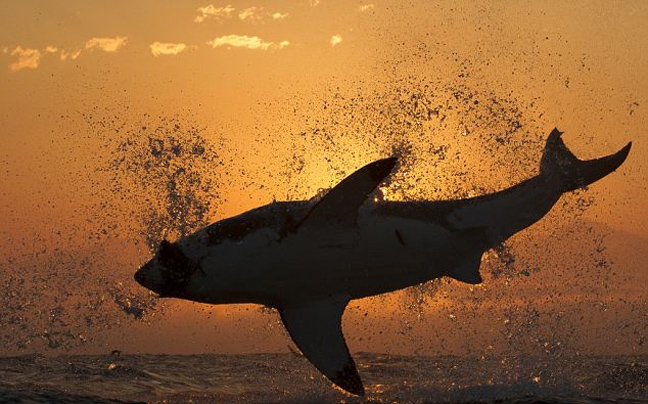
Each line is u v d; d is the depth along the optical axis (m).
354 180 10.16
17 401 10.86
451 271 11.94
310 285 11.41
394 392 12.26
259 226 11.20
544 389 12.23
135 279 11.52
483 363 15.30
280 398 12.05
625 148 12.44
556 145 12.58
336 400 11.66
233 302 11.57
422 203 11.88
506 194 12.27
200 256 11.18
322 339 11.61
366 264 11.39
